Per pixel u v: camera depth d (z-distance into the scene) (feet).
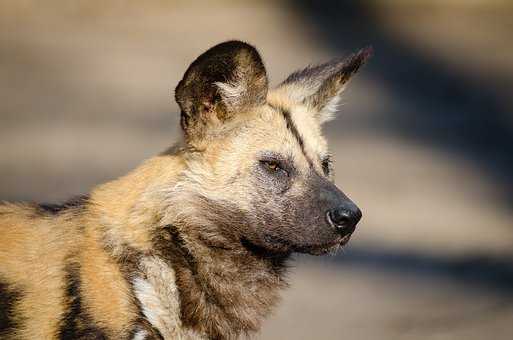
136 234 38.81
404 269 77.61
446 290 71.82
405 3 163.63
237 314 41.01
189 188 40.16
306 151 42.57
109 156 106.01
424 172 108.47
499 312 65.62
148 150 108.47
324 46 146.82
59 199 91.71
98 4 155.94
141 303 38.06
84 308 37.17
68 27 148.15
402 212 94.89
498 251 82.38
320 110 46.83
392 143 118.01
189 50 142.41
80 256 37.96
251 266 41.29
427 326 62.59
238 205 40.68
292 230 41.16
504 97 135.33
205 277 40.16
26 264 37.83
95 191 40.45
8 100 122.52
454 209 96.32
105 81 130.72
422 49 149.69
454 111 130.00
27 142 109.29
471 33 156.15
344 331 62.03
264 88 42.22
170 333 38.93
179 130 41.57
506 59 147.02
